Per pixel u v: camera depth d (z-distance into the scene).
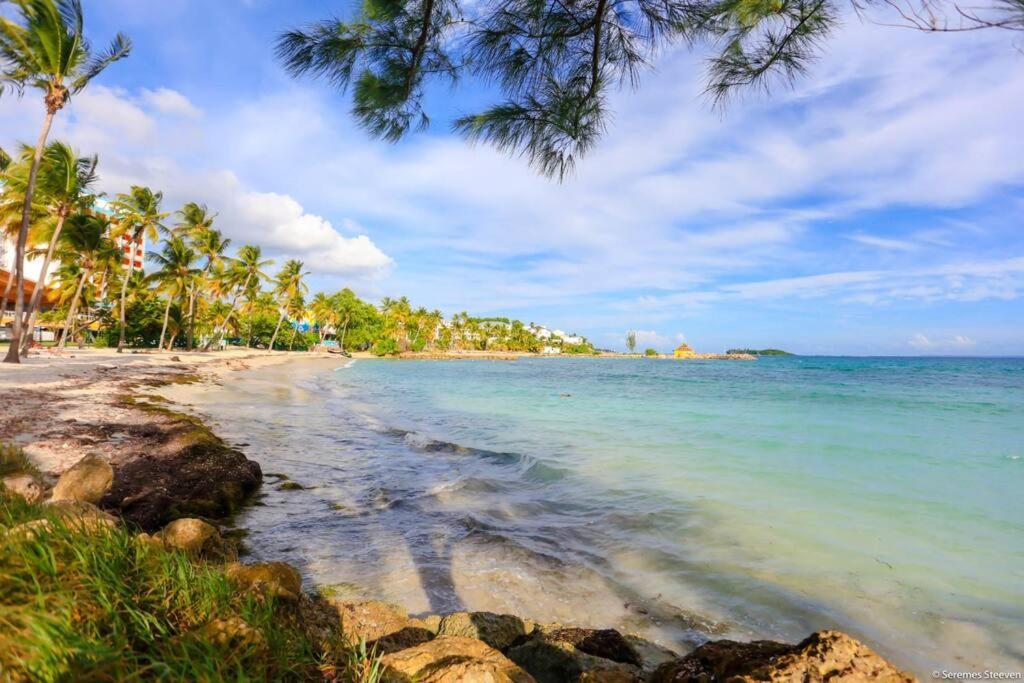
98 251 30.62
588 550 6.18
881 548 6.10
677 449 12.31
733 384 37.22
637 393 29.28
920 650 4.10
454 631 3.80
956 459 10.80
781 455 11.42
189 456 8.51
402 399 25.89
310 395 24.69
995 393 26.83
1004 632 4.29
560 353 185.00
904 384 35.16
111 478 5.75
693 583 5.30
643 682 2.73
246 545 5.94
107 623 1.74
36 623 1.50
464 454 11.76
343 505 7.72
